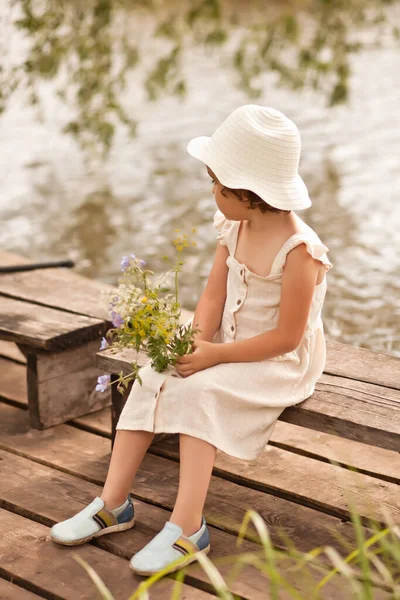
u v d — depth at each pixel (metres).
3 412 4.30
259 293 3.16
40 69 6.90
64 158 9.91
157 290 3.12
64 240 7.22
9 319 4.13
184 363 3.06
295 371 3.19
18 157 9.93
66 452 3.87
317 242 3.06
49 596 2.83
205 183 8.82
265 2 19.14
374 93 12.83
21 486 3.54
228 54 15.42
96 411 4.29
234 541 3.12
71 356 4.12
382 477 3.58
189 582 2.88
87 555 3.03
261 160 3.05
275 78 13.99
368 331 5.40
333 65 7.26
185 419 2.96
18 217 7.88
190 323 3.36
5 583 2.92
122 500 3.14
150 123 11.34
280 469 3.65
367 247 6.86
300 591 2.79
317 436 3.95
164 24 7.48
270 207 3.09
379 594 2.75
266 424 3.10
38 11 6.98
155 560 2.84
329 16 7.23
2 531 3.21
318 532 3.18
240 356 3.08
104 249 6.97
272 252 3.12
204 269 6.45
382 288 6.06
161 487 3.52
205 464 2.95
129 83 13.33
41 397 4.05
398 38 7.49
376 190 8.34
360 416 3.06
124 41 7.51
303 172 9.00
